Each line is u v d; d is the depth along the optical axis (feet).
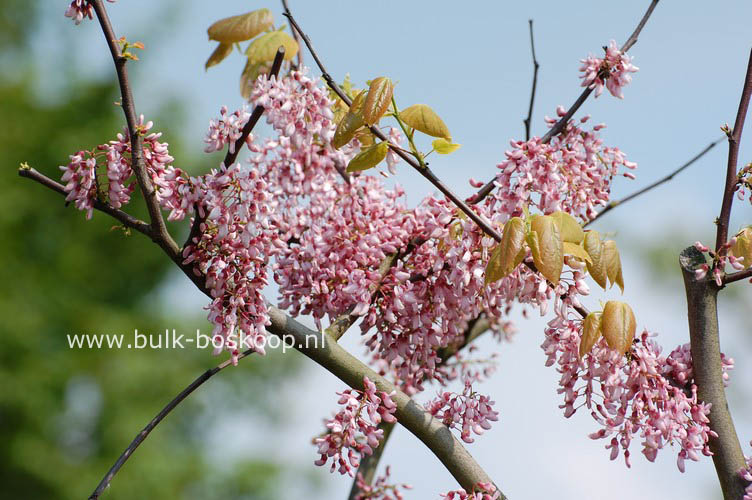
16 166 32.50
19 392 28.55
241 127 6.63
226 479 32.22
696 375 6.74
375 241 6.82
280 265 6.89
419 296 6.82
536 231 6.47
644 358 6.61
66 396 30.22
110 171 6.68
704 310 6.77
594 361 6.63
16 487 29.48
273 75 6.60
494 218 6.67
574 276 6.60
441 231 6.71
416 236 6.89
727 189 6.79
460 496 6.62
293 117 6.63
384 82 6.57
